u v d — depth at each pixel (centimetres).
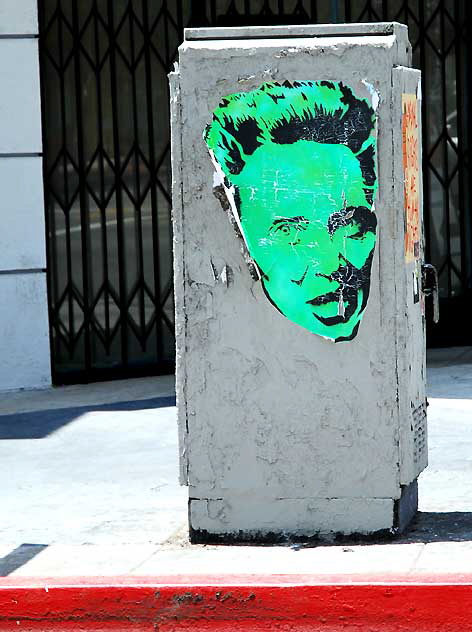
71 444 977
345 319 669
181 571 654
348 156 661
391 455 675
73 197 1231
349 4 1311
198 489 694
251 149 668
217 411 686
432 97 1352
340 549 674
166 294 1270
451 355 1319
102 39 1233
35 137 1195
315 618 618
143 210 1256
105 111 1238
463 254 1370
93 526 755
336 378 675
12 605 643
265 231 671
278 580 628
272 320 676
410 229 681
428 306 739
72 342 1237
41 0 1199
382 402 673
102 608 636
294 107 663
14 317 1202
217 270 677
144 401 1133
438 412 1021
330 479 680
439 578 617
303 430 680
